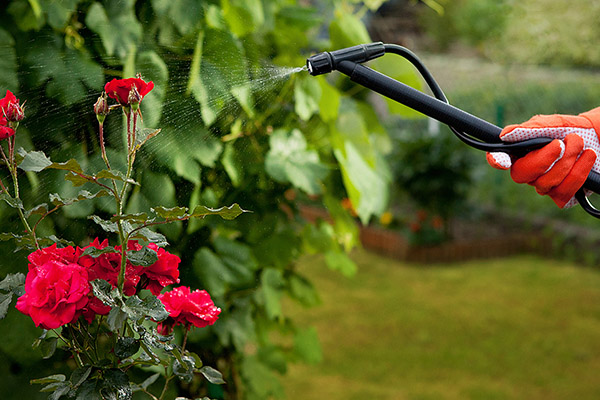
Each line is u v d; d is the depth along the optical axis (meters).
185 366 0.95
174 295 0.98
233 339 1.79
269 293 1.92
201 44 1.47
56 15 1.38
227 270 1.71
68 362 1.55
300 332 2.17
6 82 1.33
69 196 1.36
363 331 4.33
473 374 3.71
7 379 1.41
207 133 1.52
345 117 1.89
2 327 1.30
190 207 1.58
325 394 3.42
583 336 4.24
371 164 1.92
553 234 6.12
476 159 6.45
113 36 1.39
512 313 4.65
